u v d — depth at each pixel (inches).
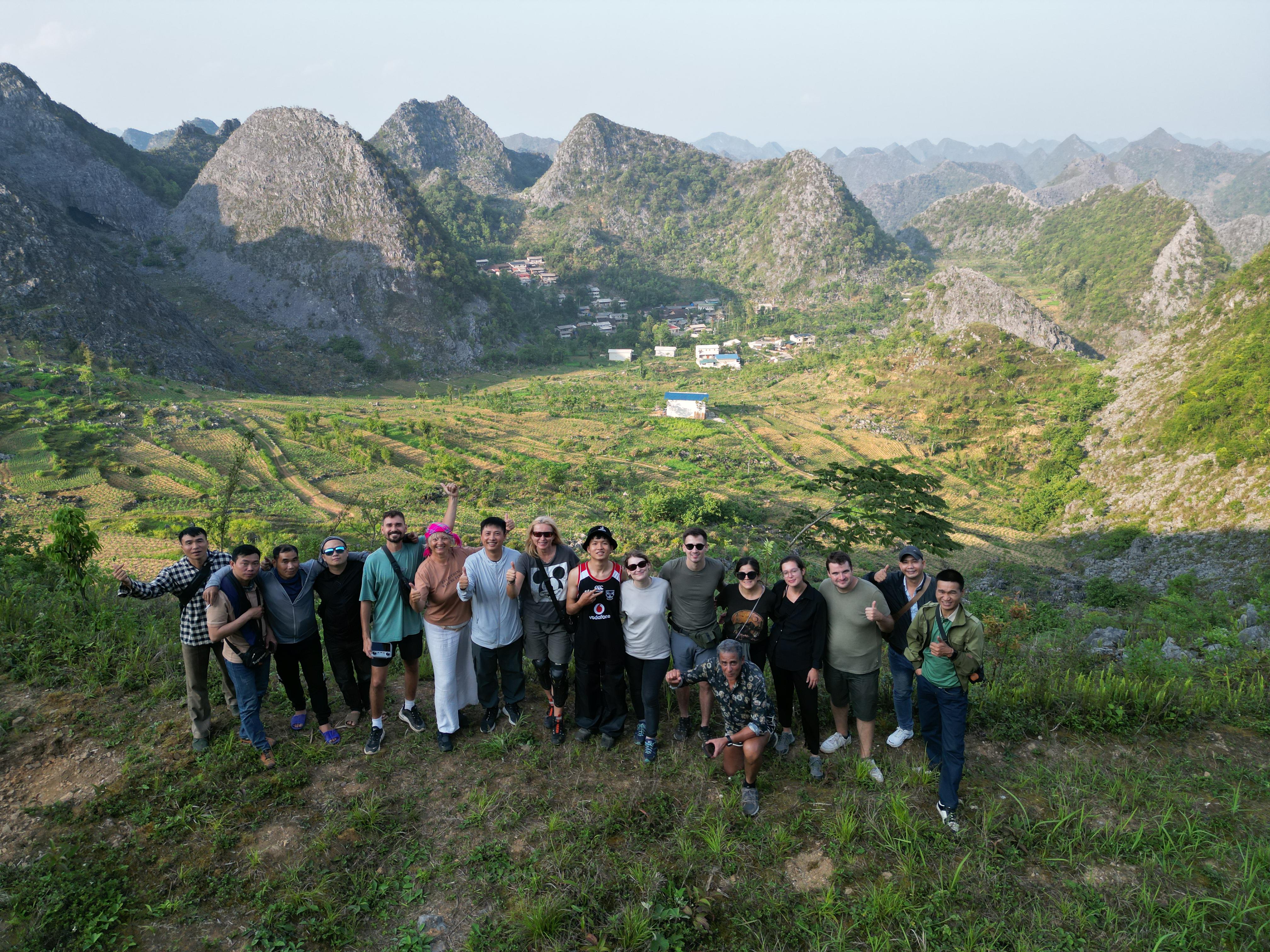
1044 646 451.5
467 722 300.0
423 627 279.4
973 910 195.6
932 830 226.5
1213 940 182.5
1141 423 3068.4
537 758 272.4
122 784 246.7
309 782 253.9
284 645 267.4
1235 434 2332.7
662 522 2559.1
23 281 4606.3
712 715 313.3
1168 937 180.2
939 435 4303.6
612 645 267.9
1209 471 2193.7
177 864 212.8
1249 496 1937.7
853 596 258.5
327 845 220.7
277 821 232.7
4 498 2288.4
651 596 264.8
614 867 214.2
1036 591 1653.5
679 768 267.6
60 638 353.7
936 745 262.2
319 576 274.5
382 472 3068.4
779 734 283.9
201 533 265.7
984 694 315.3
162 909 194.4
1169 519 2167.8
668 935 188.7
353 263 7283.5
